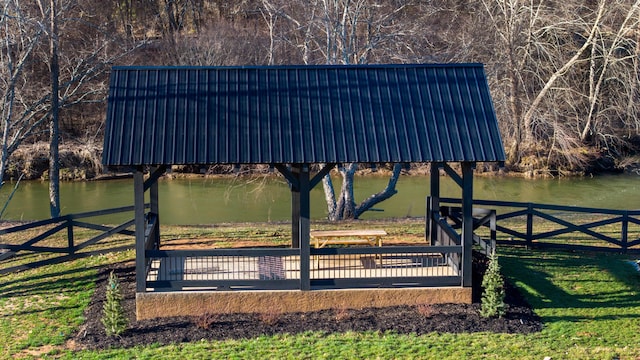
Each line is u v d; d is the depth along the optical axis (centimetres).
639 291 1177
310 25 2112
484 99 1100
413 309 1072
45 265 1312
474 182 2877
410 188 2772
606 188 2752
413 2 2405
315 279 1070
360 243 1334
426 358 909
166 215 2295
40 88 2259
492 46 2566
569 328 1021
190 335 981
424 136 1051
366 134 1049
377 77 1128
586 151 2998
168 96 1074
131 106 1055
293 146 1026
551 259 1357
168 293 1044
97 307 1099
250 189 2756
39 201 2556
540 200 2498
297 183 1047
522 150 2975
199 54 3116
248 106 1073
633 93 2695
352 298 1073
